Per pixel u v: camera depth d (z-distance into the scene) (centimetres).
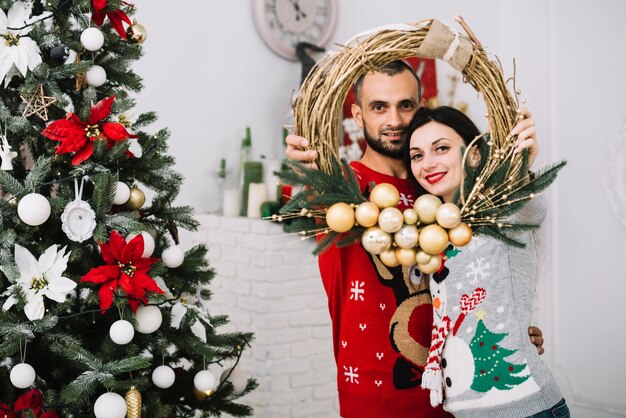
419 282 162
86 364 162
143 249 162
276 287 305
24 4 163
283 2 348
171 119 316
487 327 144
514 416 142
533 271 150
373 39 139
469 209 131
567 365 337
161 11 311
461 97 350
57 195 168
